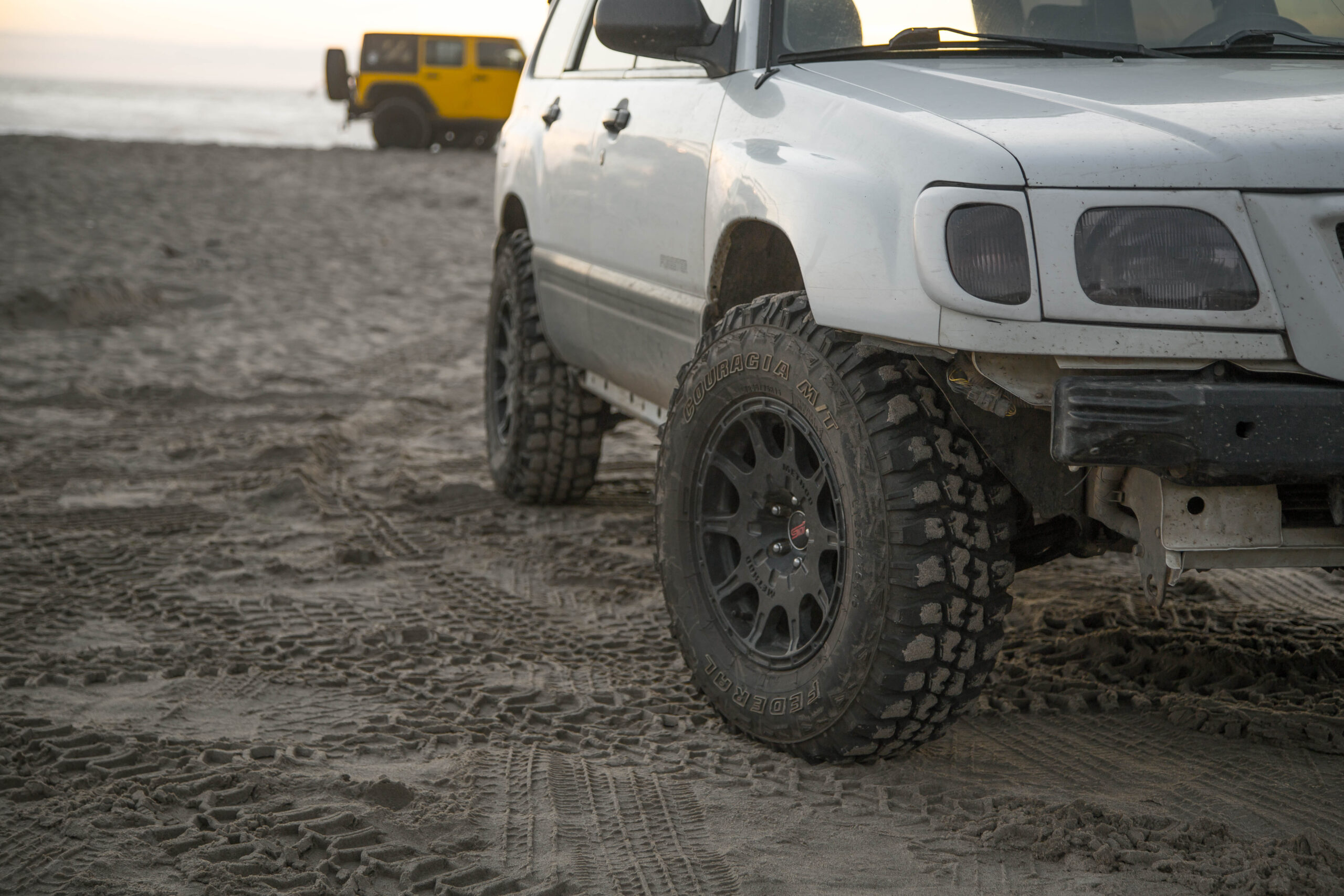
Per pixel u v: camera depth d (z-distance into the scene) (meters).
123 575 4.05
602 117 3.90
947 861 2.27
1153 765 2.69
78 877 2.13
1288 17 3.13
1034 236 2.17
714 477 2.95
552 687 3.17
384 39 26.30
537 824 2.39
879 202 2.38
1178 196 2.18
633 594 3.97
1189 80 2.62
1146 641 3.43
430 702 3.06
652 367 3.62
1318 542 2.28
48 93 96.69
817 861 2.27
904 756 2.72
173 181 18.52
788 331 2.64
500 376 5.30
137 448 5.86
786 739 2.68
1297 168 2.19
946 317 2.22
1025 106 2.45
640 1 3.17
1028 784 2.60
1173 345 2.14
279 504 5.02
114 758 2.60
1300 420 2.11
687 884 2.18
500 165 5.02
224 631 3.56
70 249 12.25
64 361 7.84
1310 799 2.51
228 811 2.38
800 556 2.71
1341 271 2.16
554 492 4.98
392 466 5.75
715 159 3.03
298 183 19.28
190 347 8.56
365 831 2.31
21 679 3.12
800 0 3.15
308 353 8.60
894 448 2.41
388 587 4.04
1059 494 2.42
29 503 4.89
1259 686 3.10
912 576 2.39
